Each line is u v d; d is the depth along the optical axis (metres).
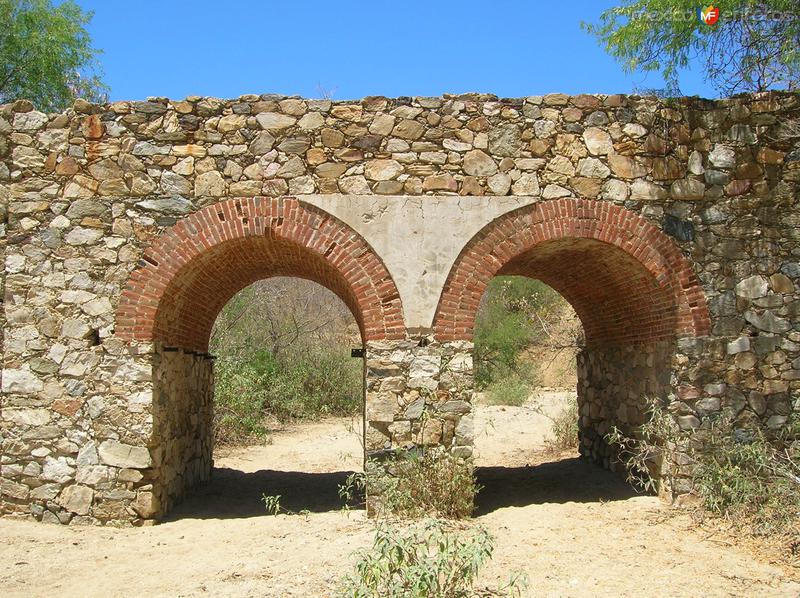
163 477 9.58
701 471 9.22
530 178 9.56
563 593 6.47
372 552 7.28
